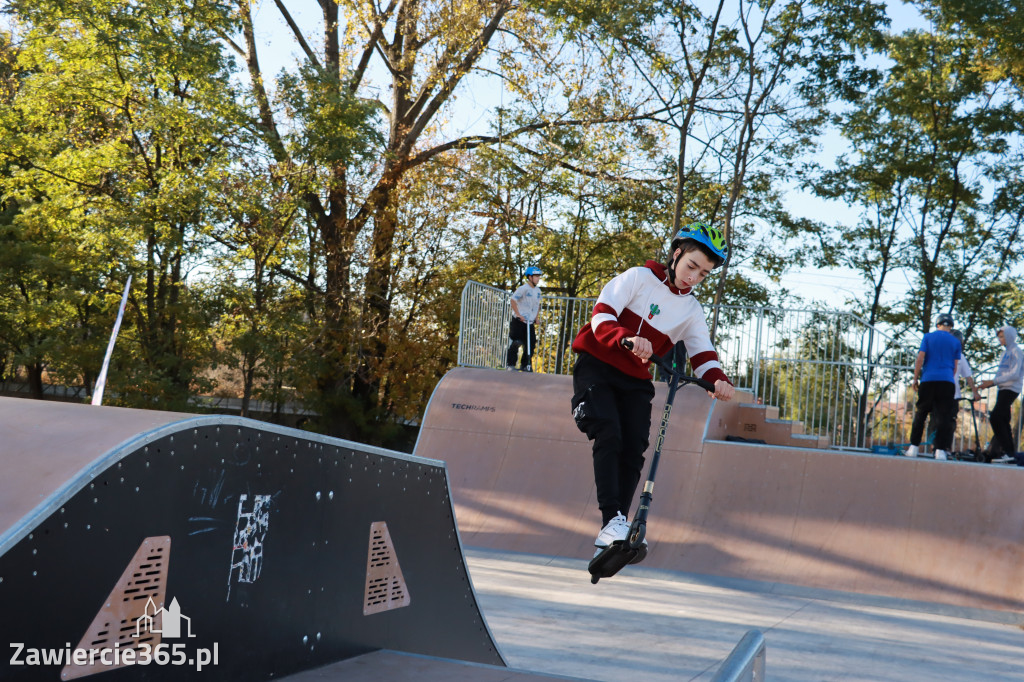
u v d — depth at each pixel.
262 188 24.50
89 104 24.80
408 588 3.95
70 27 23.25
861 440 13.88
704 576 10.33
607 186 26.69
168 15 23.20
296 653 3.01
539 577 10.02
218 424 2.59
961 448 12.61
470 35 25.45
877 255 28.67
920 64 24.78
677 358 8.20
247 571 2.74
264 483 2.83
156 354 26.48
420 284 27.98
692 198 26.33
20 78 27.47
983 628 8.71
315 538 3.15
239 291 26.47
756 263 27.84
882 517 10.38
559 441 12.82
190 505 2.48
